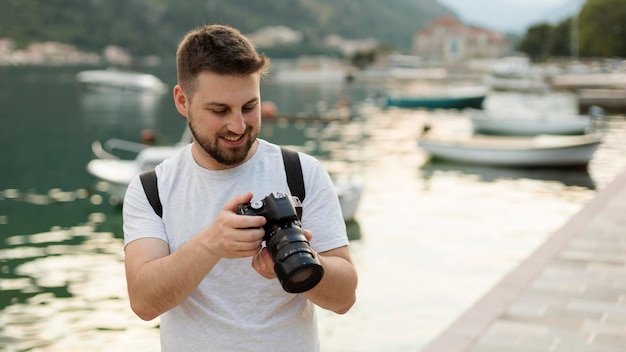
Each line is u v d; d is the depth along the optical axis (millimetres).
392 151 23547
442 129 31406
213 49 1734
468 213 13711
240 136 1809
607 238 7758
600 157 21609
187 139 16281
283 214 1659
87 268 10055
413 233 11977
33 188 17031
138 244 1894
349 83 76438
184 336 1861
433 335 7359
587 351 4617
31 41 177875
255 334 1829
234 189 1895
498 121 27688
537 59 119500
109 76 60156
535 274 6367
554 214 13688
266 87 69062
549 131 27000
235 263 1832
